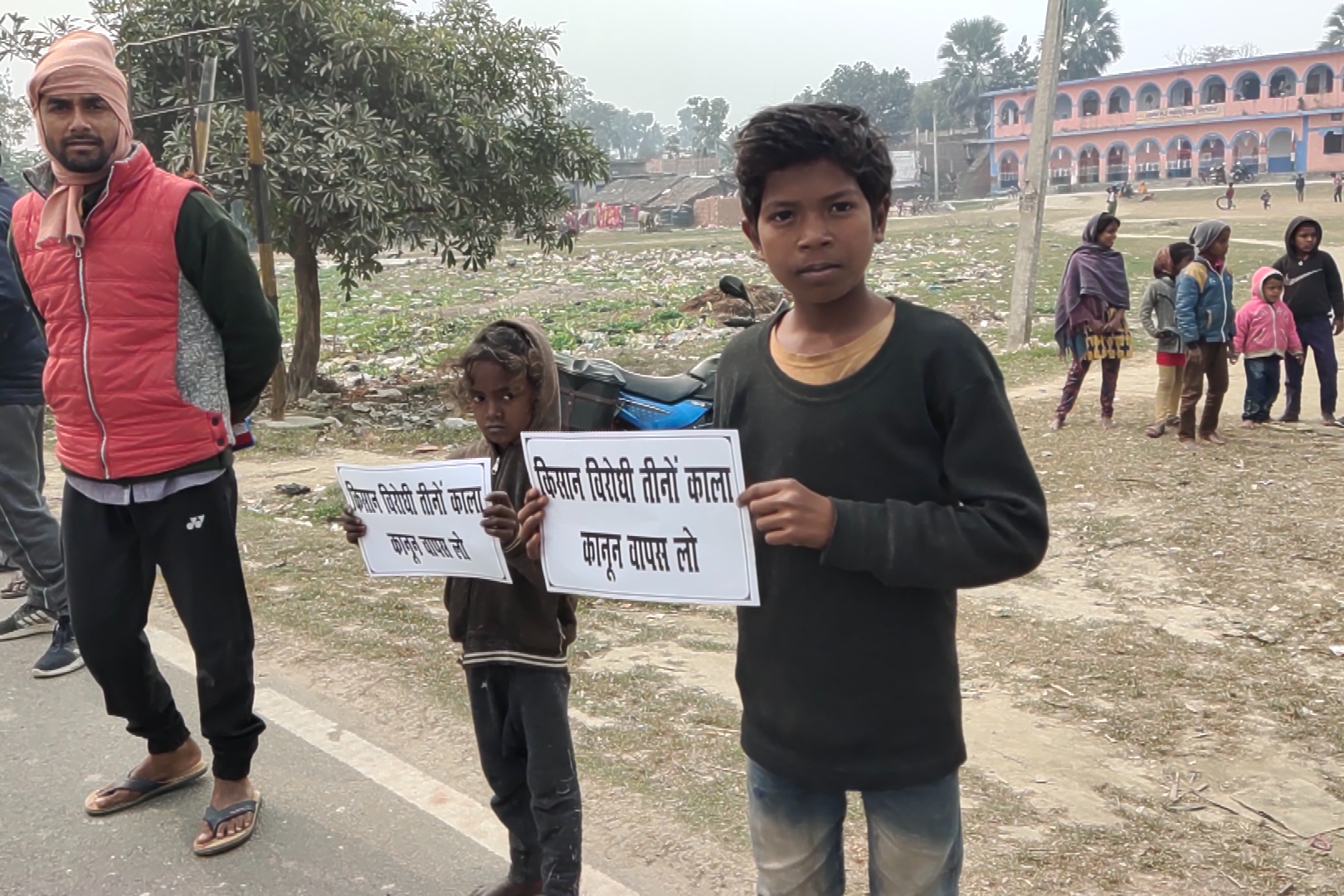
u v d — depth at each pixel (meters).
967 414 1.87
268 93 12.57
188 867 3.38
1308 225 9.69
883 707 1.98
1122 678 4.69
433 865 3.37
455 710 4.38
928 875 2.06
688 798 3.63
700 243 49.31
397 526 3.00
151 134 12.48
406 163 12.54
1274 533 6.55
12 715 4.48
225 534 3.42
